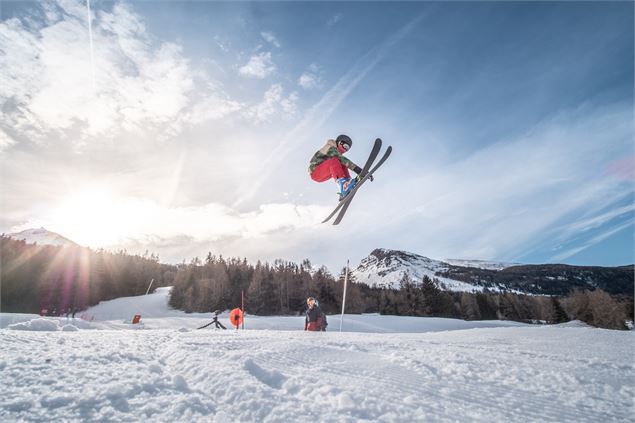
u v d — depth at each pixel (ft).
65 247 235.81
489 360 12.52
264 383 7.95
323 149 18.62
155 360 10.14
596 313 205.46
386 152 19.10
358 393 7.27
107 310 209.36
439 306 238.48
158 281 334.65
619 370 11.67
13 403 5.60
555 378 9.97
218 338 15.84
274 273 242.37
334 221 20.88
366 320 148.25
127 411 5.77
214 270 243.81
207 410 6.01
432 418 6.17
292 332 24.11
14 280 194.29
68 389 6.52
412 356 12.69
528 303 295.28
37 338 12.63
